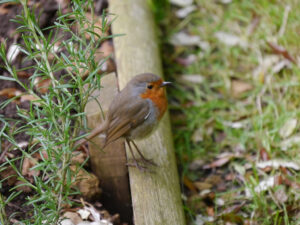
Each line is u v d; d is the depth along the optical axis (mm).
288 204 8203
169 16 12938
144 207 7418
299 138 9430
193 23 12719
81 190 7742
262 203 8242
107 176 8070
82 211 7434
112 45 10656
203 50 12008
